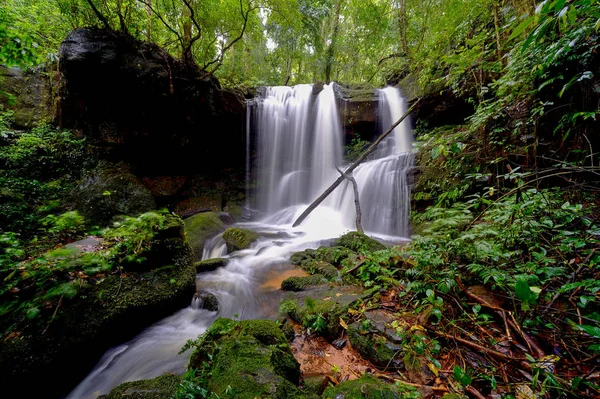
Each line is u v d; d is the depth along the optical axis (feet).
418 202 22.17
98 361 9.04
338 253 15.02
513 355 6.39
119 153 27.09
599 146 10.66
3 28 11.57
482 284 8.89
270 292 12.90
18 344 7.41
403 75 37.65
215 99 28.04
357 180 28.30
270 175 36.60
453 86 19.94
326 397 5.75
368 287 11.19
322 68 50.01
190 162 32.19
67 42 19.19
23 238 15.55
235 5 25.12
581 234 8.07
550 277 7.36
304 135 37.78
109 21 21.06
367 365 7.39
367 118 33.96
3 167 23.39
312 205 26.53
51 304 8.50
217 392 5.65
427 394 5.90
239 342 7.13
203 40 30.35
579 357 5.93
